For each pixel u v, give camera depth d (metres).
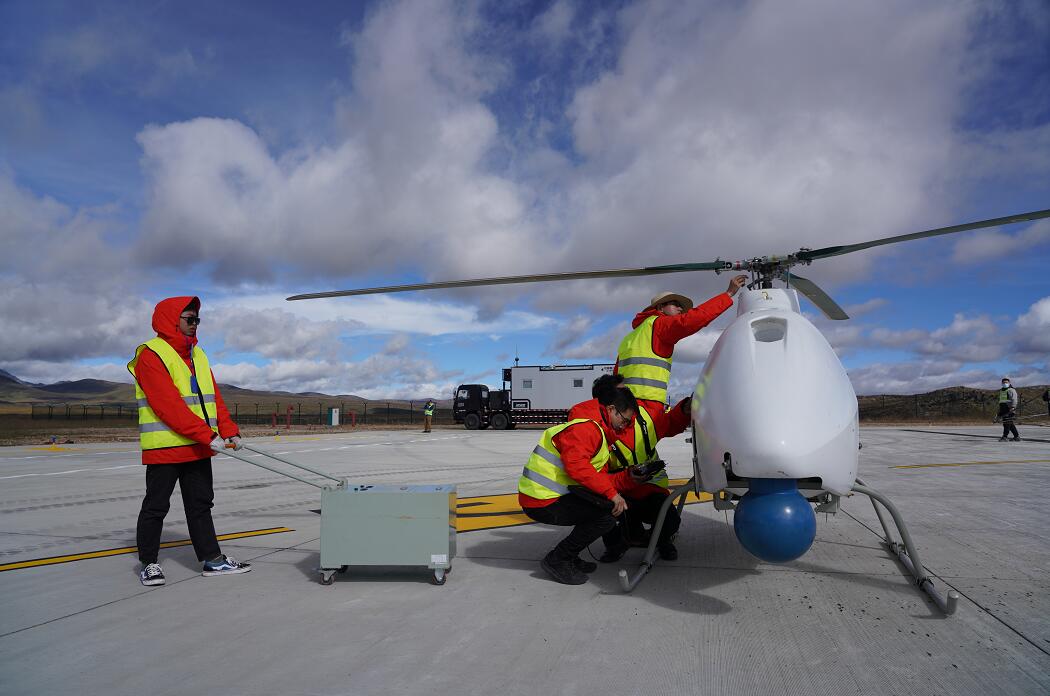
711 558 4.14
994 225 3.34
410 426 36.31
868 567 3.84
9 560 4.20
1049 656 2.44
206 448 3.73
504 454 13.33
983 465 9.88
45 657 2.50
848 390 2.97
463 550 4.45
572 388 28.22
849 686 2.19
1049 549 4.23
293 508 6.39
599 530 3.54
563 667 2.38
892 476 8.40
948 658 2.43
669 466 10.31
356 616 3.02
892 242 3.62
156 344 3.64
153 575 3.56
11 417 53.25
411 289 4.34
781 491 2.80
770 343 3.01
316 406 115.50
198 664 2.43
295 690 2.19
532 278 4.18
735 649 2.55
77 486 8.12
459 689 2.19
